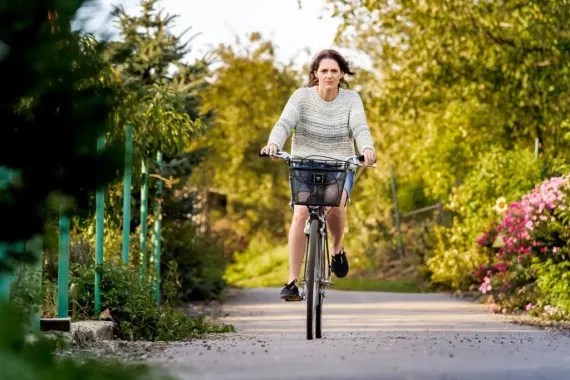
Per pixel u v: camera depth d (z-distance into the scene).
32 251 4.26
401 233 38.41
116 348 8.04
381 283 31.31
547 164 23.66
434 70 22.83
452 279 26.17
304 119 9.54
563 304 15.07
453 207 25.98
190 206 21.58
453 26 21.77
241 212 53.62
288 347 7.47
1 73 4.02
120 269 11.34
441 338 9.11
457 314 17.56
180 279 21.53
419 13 22.28
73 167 4.13
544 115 22.14
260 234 51.62
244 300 23.58
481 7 21.41
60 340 7.69
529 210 16.67
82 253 14.26
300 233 9.36
